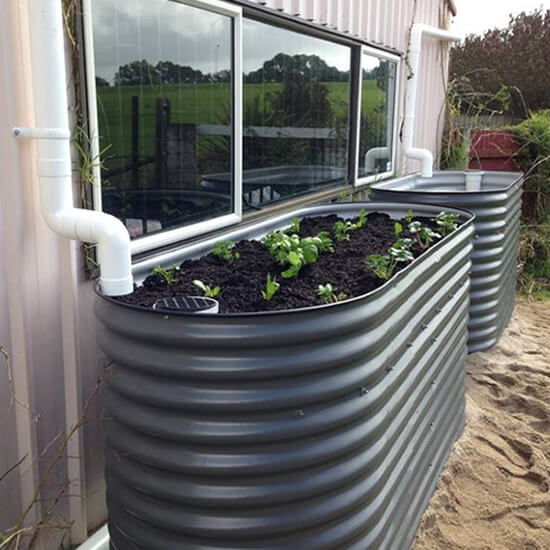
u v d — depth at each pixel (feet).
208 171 10.12
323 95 14.65
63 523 7.38
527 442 11.51
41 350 7.14
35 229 6.86
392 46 18.49
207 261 8.71
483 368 14.57
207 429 5.39
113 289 6.62
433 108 24.17
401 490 7.64
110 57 7.80
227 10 9.85
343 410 5.73
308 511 5.74
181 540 5.78
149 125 8.63
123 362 5.65
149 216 8.85
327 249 9.39
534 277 23.66
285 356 5.39
